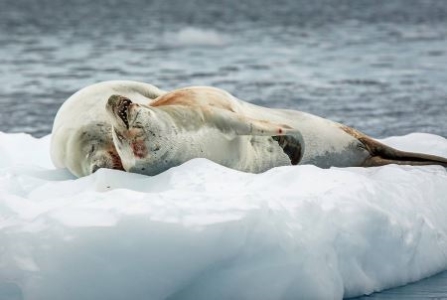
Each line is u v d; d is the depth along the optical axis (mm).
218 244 18516
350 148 27234
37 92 58812
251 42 97250
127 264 18438
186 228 18469
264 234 18812
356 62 75438
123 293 18500
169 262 18500
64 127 25531
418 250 21422
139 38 103750
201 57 81562
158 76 67188
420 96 53688
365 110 48500
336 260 19672
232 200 19312
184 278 18641
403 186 22891
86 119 25359
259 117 26219
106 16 149750
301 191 20953
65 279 18359
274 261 18906
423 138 29812
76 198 20094
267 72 68875
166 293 18672
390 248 20688
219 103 24922
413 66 71562
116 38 104125
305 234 19281
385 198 21422
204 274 18875
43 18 142750
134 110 22828
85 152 24828
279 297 18938
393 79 63188
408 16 137500
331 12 152125
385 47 88688
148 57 81875
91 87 26453
